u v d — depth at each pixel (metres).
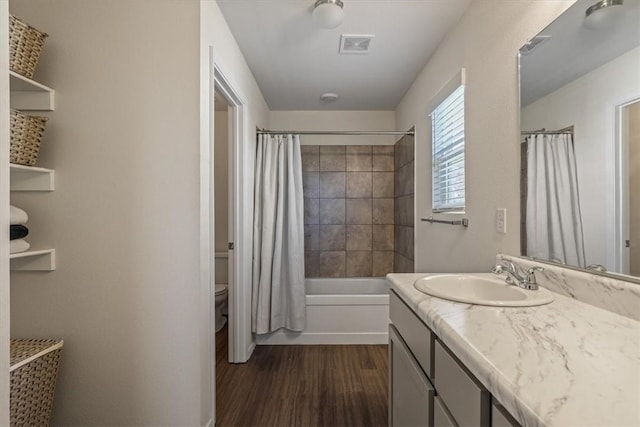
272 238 2.82
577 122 1.07
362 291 3.69
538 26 1.25
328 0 1.74
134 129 1.50
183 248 1.50
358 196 3.81
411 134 3.00
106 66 1.49
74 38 1.50
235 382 2.21
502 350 0.69
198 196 1.49
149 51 1.49
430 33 2.11
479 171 1.70
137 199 1.50
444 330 0.84
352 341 2.86
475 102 1.74
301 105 3.62
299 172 2.96
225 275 3.54
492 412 0.67
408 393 1.21
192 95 1.49
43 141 1.50
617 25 0.93
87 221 1.51
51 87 1.50
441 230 2.25
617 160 0.93
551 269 1.16
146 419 1.50
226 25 1.95
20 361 1.27
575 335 0.77
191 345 1.49
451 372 0.85
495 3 1.54
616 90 0.93
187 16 1.49
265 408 1.91
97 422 1.51
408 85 3.03
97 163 1.50
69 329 1.51
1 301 0.66
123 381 1.51
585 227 1.04
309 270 3.80
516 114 1.38
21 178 1.48
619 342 0.73
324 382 2.21
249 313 2.65
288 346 2.82
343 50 2.33
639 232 0.87
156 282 1.50
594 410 0.48
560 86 1.14
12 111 1.32
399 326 1.36
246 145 2.50
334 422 1.79
